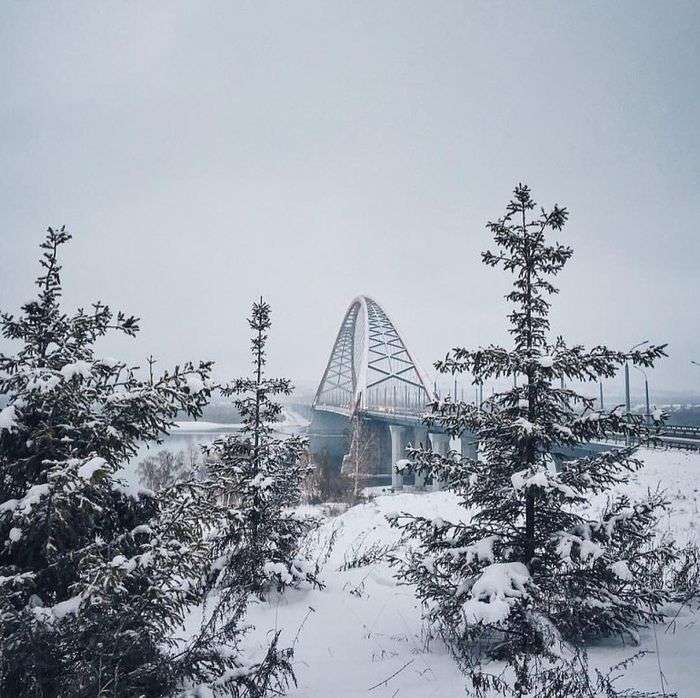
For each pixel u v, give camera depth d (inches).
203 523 212.2
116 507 211.8
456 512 762.2
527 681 170.7
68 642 162.4
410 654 255.0
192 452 2075.5
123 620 170.9
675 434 1358.3
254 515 386.6
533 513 260.2
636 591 257.3
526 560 255.4
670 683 176.4
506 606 202.2
